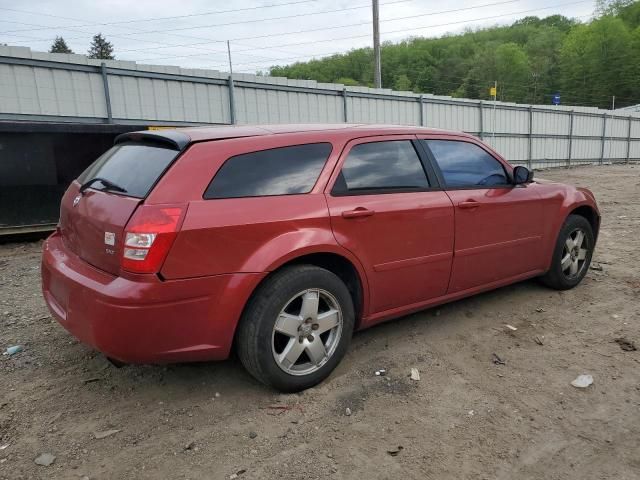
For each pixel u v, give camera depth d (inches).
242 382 131.3
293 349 122.6
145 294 104.1
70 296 115.8
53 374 137.4
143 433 111.2
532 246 180.4
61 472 99.3
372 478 97.2
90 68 508.1
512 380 132.6
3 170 295.1
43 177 306.5
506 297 192.4
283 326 120.6
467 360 143.3
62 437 110.0
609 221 371.6
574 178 855.1
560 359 144.1
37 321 175.2
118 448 106.3
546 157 1125.7
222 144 118.9
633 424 114.1
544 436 109.9
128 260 104.8
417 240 144.9
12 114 465.7
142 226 104.3
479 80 3597.4
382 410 118.8
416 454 103.9
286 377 122.1
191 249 107.8
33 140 300.7
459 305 183.8
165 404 122.1
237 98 627.8
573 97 3545.8
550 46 4170.8
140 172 117.7
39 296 204.4
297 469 99.6
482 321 169.9
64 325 120.7
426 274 149.4
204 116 600.1
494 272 169.6
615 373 136.1
